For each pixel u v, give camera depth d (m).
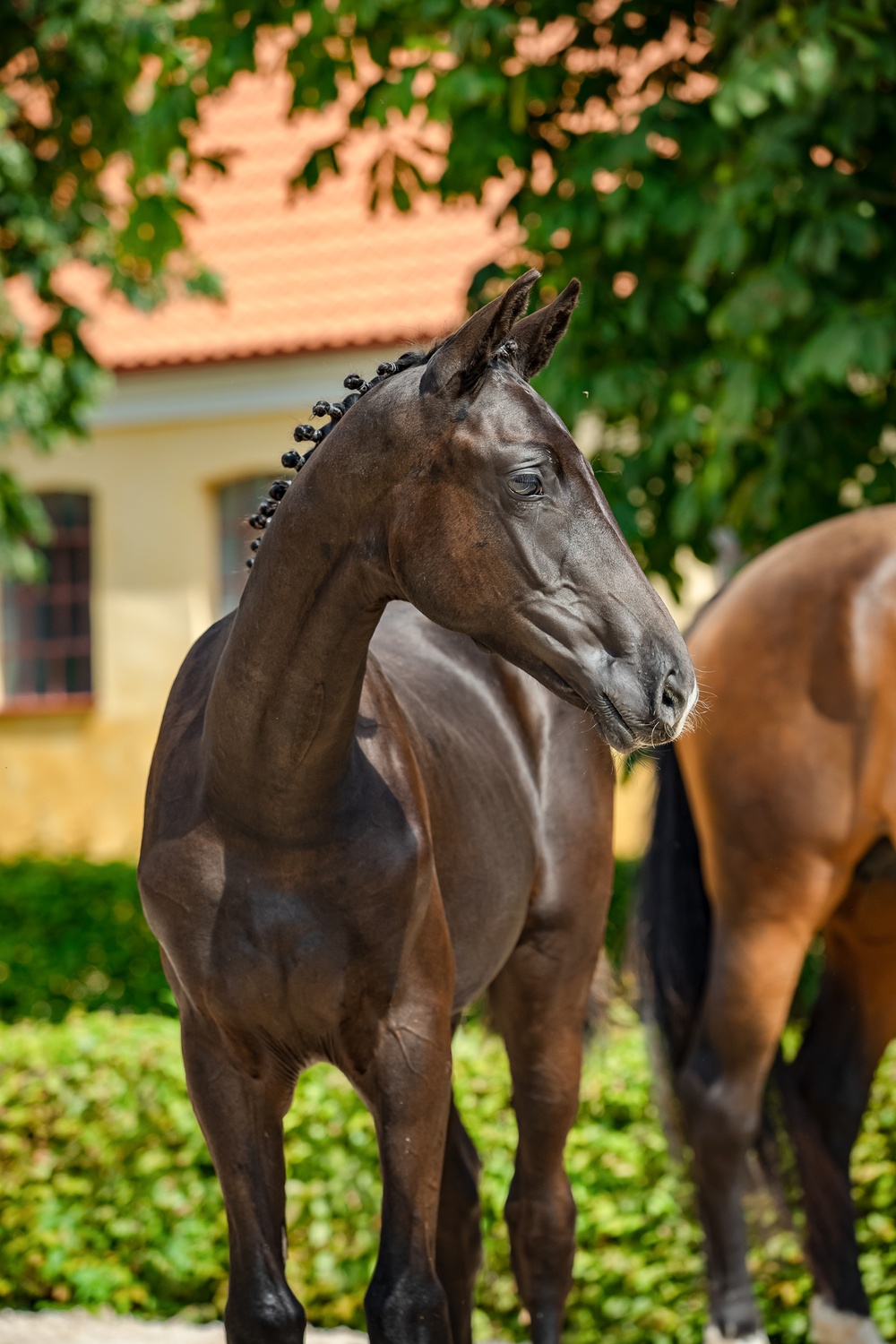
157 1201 7.32
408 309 19.58
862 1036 6.70
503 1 9.77
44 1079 7.57
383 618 5.37
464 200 11.13
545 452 3.55
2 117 13.16
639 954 6.80
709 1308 6.20
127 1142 7.40
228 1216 4.12
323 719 3.86
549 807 5.41
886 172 9.01
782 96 8.16
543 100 9.52
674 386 9.17
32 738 21.25
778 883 6.29
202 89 10.74
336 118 22.44
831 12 8.23
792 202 8.49
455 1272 5.22
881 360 8.09
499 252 10.32
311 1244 7.13
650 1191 6.97
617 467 9.84
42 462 21.27
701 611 6.93
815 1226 6.40
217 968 4.04
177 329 20.48
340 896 3.98
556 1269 5.47
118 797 20.89
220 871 4.02
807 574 6.36
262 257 21.06
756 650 6.39
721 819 6.41
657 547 9.91
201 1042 4.14
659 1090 6.62
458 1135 5.38
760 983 6.29
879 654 6.12
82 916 13.40
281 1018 4.05
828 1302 6.33
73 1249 7.42
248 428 20.38
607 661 3.49
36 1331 7.03
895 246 8.72
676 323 9.37
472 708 5.18
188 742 4.24
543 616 3.54
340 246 20.84
